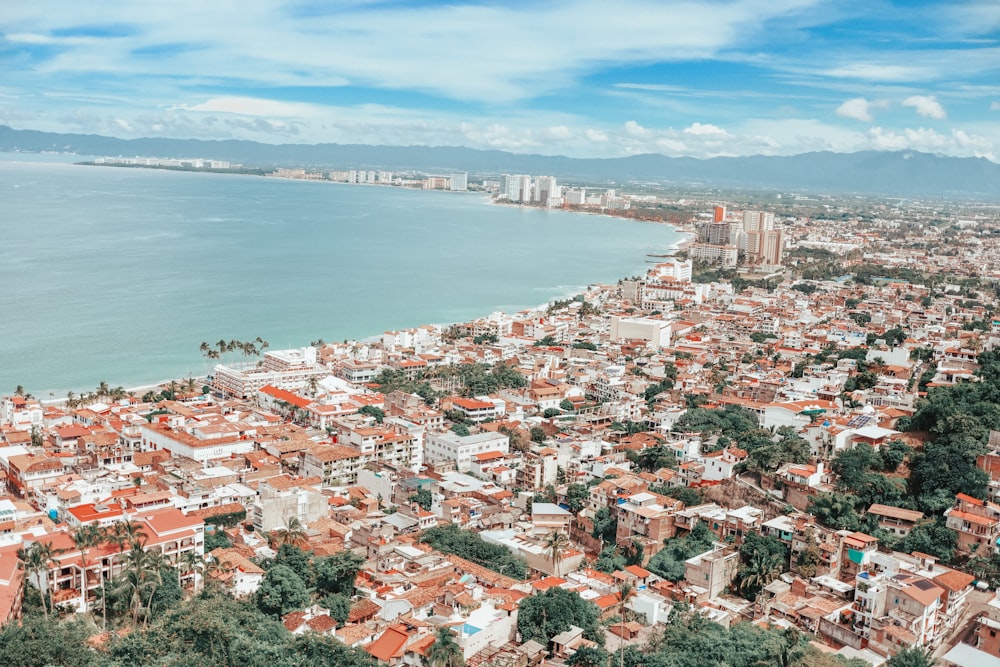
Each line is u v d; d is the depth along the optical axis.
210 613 155.38
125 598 173.25
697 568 189.12
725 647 153.25
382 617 171.88
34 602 167.50
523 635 167.00
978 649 157.88
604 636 165.12
